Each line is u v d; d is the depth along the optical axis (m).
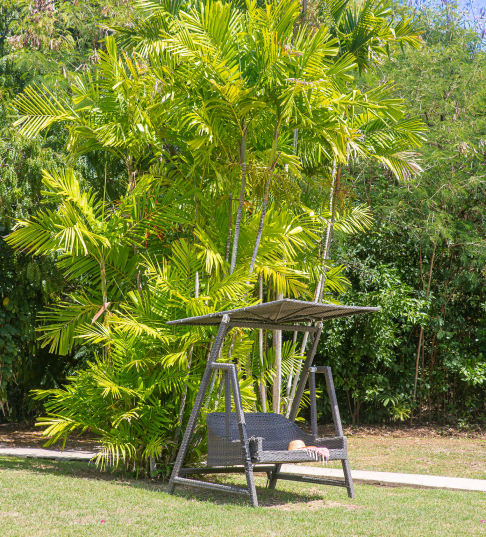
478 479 7.06
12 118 9.70
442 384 11.95
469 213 11.80
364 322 11.34
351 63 7.37
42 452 8.75
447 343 11.81
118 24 12.15
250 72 6.99
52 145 10.18
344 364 11.85
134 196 7.04
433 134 11.14
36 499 4.83
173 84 6.82
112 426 6.59
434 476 7.14
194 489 5.95
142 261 7.37
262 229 6.86
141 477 6.55
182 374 6.29
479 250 10.83
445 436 10.96
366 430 11.67
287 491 6.02
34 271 9.69
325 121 6.66
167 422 6.55
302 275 7.03
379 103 7.18
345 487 6.06
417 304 11.06
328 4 8.54
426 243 11.21
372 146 7.91
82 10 13.57
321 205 8.38
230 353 6.59
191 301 6.18
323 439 5.83
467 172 11.27
